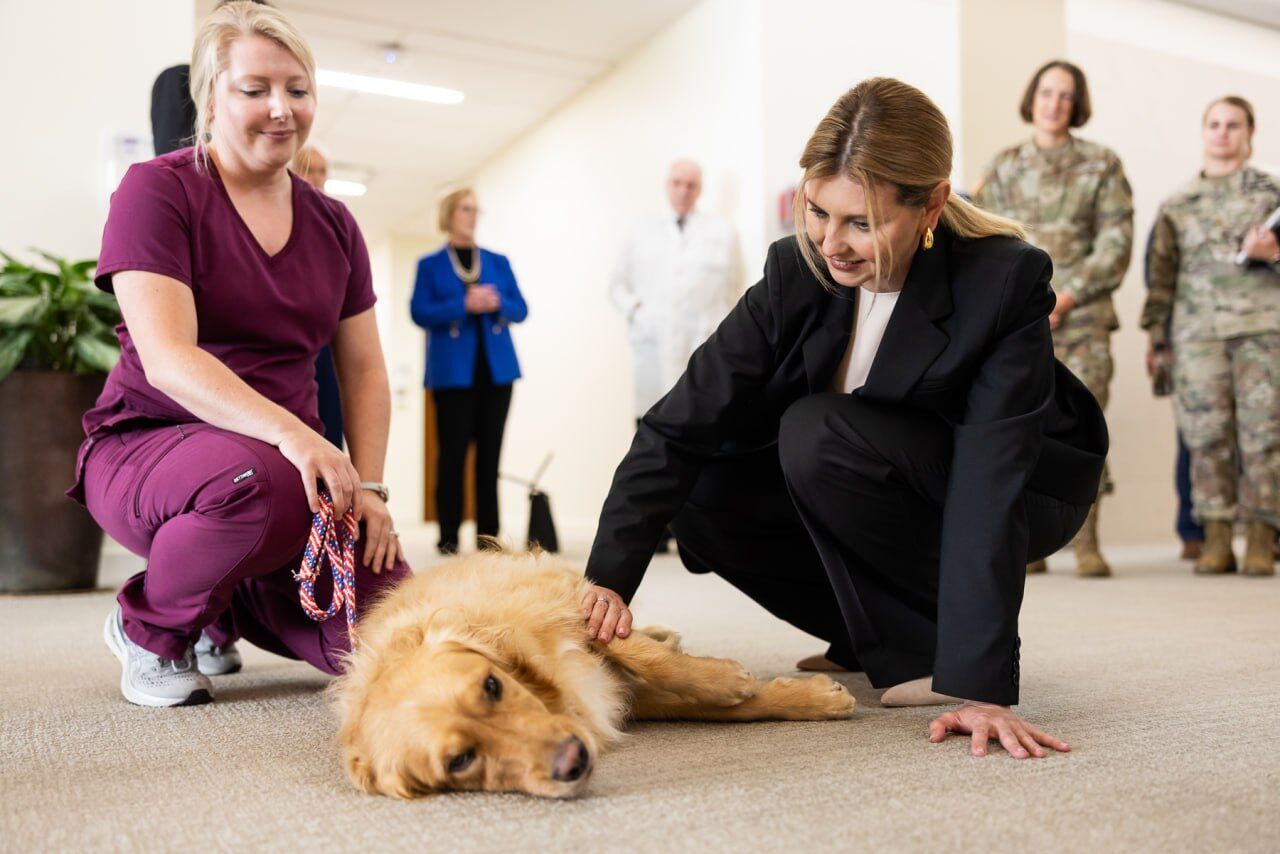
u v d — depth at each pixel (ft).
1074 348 12.87
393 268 35.50
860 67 17.48
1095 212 12.99
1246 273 13.09
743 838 3.23
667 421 5.24
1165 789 3.72
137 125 12.92
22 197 12.47
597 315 22.99
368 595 5.63
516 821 3.47
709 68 18.25
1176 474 15.75
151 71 12.98
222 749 4.59
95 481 5.75
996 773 3.94
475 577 4.99
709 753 4.35
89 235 12.74
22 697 5.80
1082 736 4.55
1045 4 18.70
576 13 18.99
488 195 28.71
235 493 5.06
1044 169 13.15
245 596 6.13
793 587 6.16
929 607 5.25
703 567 6.24
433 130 25.77
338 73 21.79
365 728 4.02
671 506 5.24
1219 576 12.96
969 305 4.73
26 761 4.39
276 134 5.55
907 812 3.47
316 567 5.05
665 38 19.66
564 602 4.82
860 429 4.99
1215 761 4.11
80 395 11.14
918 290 4.81
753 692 4.96
